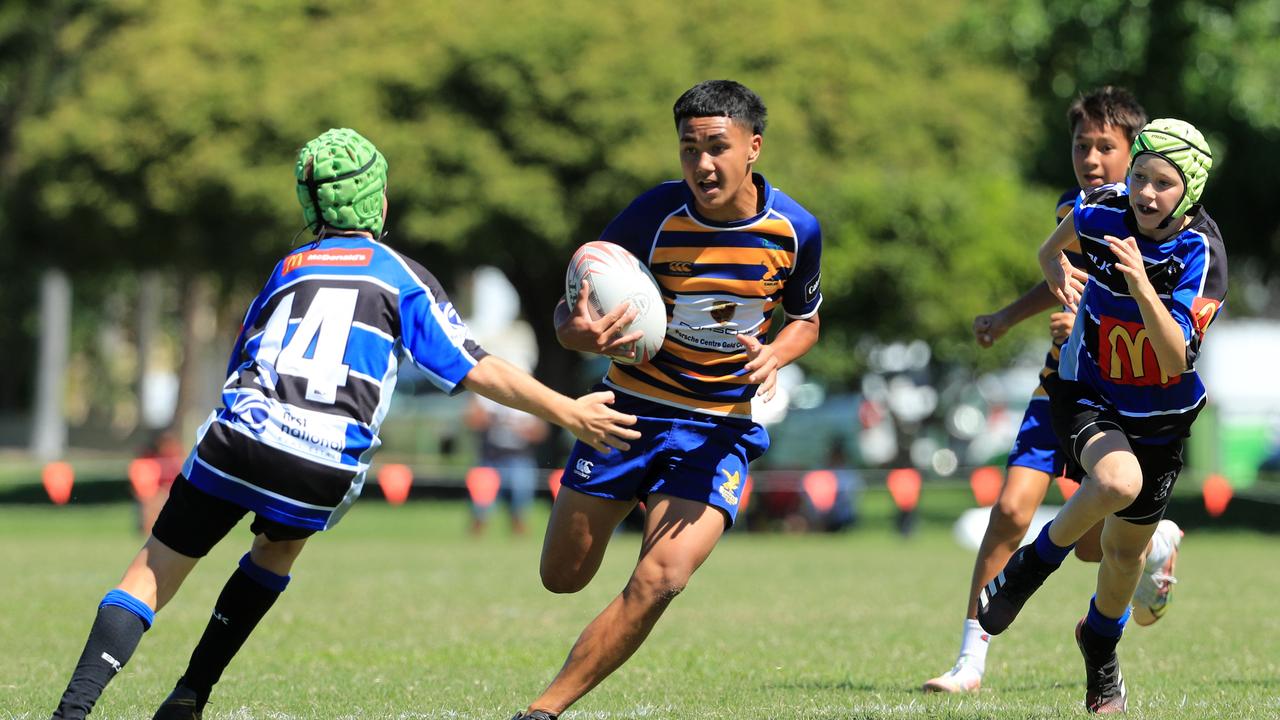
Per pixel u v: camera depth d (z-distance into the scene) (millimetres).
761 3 86062
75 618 33656
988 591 20203
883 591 42344
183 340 167500
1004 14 79125
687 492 18375
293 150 81000
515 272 92250
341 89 80188
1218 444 87625
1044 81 84188
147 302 187875
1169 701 22172
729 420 18938
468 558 56062
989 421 113938
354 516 86250
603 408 17172
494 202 79000
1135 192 18656
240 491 16609
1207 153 18484
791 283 19484
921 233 82188
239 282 96438
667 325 19062
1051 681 24938
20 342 191625
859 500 98812
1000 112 87812
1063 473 23844
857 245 81500
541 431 76750
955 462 111750
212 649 18234
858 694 23250
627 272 18641
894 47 88062
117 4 88875
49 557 53781
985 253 82375
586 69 79062
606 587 43062
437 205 80375
